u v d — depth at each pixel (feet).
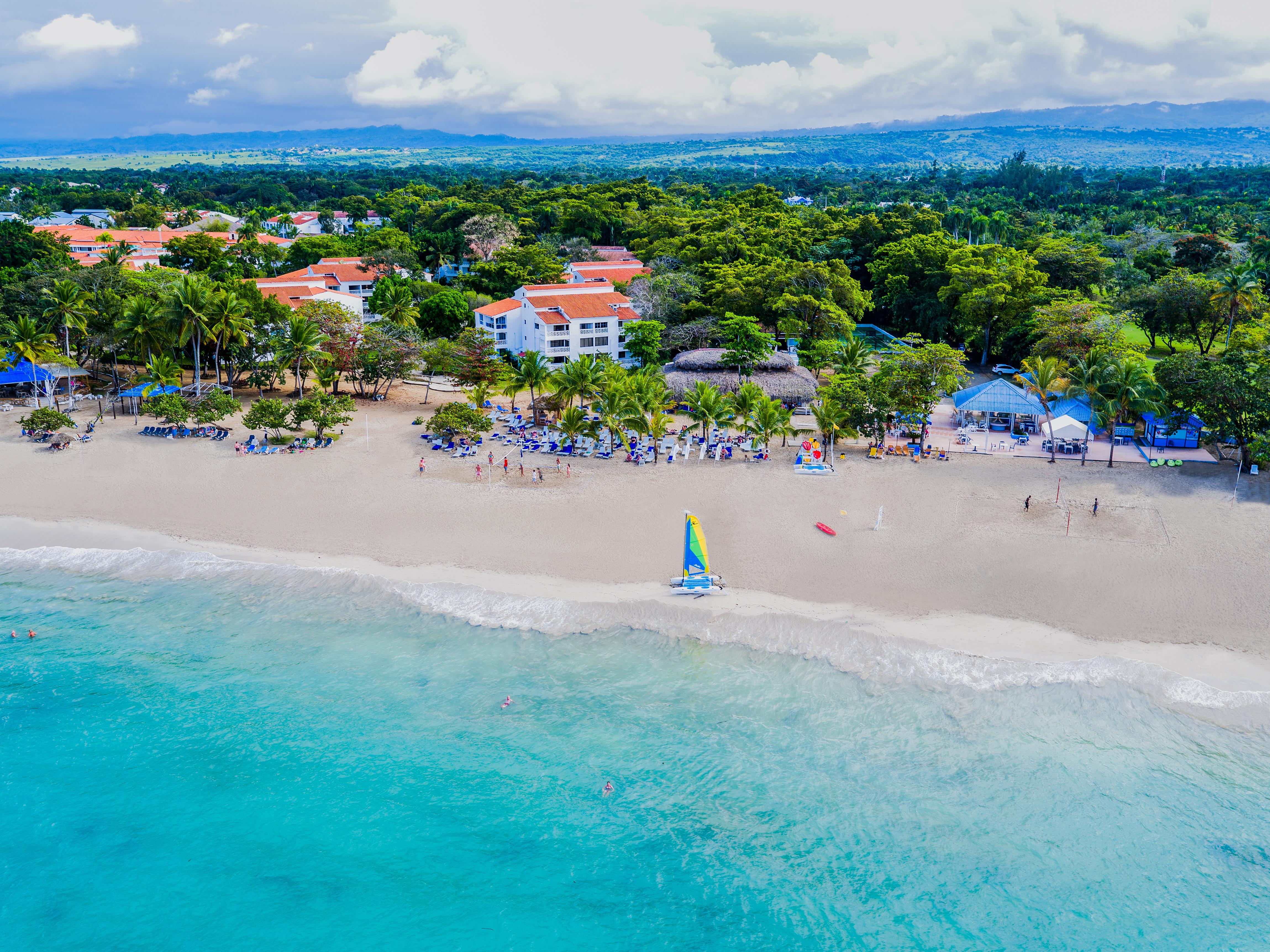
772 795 146.00
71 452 286.25
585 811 144.46
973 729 157.99
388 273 541.75
